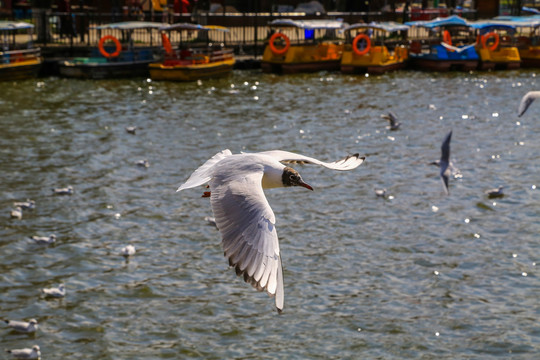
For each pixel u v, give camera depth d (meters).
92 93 46.28
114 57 54.06
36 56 53.00
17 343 15.84
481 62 61.31
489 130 37.19
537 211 24.48
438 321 16.95
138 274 19.31
